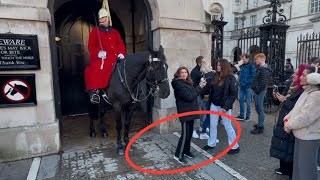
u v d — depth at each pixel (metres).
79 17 6.59
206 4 26.02
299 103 2.56
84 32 6.71
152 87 3.57
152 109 5.24
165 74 3.51
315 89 2.44
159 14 4.75
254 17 26.23
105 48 4.04
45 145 3.96
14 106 3.73
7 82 3.65
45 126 3.91
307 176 2.52
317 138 2.48
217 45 7.33
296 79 3.02
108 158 3.86
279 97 3.34
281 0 21.89
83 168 3.52
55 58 4.18
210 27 5.68
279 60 7.25
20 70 3.72
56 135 4.01
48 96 3.93
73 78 6.72
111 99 3.93
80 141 4.66
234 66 6.24
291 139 2.92
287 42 20.48
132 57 3.82
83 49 6.75
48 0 3.98
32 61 3.74
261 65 5.00
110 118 6.44
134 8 7.12
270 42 7.04
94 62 4.02
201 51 5.73
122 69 3.85
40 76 3.84
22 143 3.80
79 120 6.29
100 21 4.15
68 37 6.54
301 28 19.36
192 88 3.49
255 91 4.96
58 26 6.35
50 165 3.61
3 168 3.52
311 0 18.62
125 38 7.26
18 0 3.61
